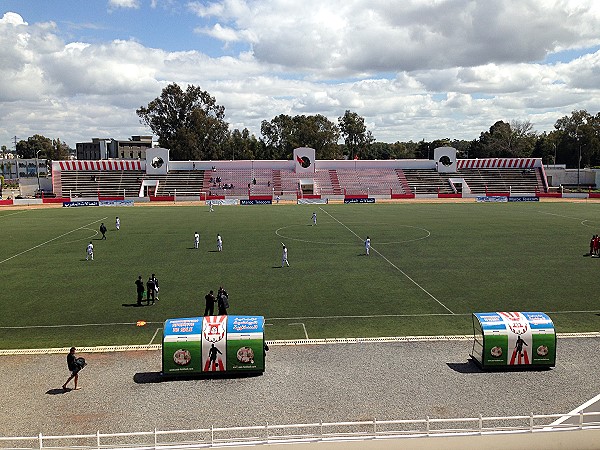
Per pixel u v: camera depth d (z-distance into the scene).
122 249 52.50
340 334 28.20
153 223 71.94
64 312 32.28
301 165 121.06
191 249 52.22
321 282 38.88
